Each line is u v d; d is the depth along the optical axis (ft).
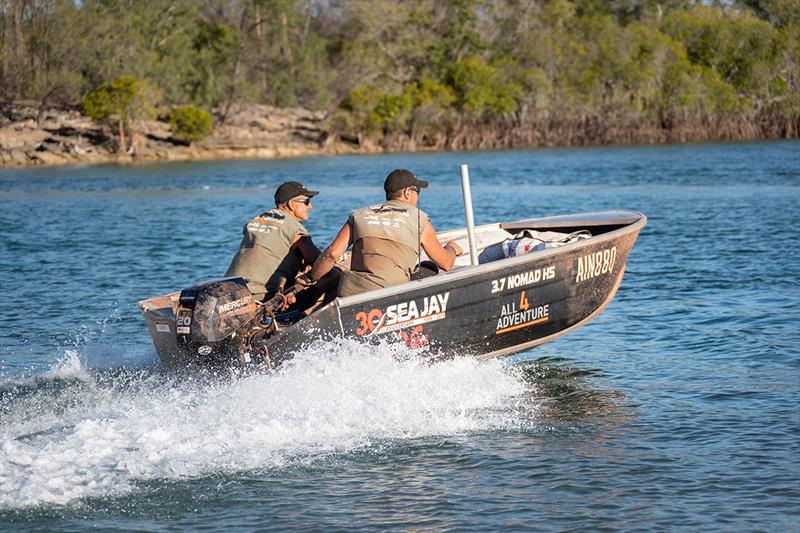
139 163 440.45
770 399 48.42
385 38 591.78
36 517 34.32
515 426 44.78
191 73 517.96
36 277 94.58
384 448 41.45
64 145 458.09
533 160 388.16
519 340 53.21
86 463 38.73
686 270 89.66
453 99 547.90
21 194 243.81
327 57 595.47
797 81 575.79
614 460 40.19
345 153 529.04
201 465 38.99
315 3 613.11
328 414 44.11
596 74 577.02
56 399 47.44
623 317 69.82
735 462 39.60
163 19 517.14
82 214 177.17
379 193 228.43
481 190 226.17
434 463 39.88
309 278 48.83
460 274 48.85
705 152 408.87
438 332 49.21
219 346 45.78
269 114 540.52
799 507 34.99
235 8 552.00
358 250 49.06
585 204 177.06
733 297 75.20
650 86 566.77
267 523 34.24
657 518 34.37
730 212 148.15
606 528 33.63
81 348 60.85
